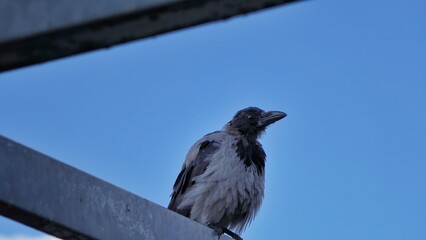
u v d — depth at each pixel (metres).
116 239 4.74
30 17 3.47
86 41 3.53
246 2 3.35
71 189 4.57
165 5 3.34
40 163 4.43
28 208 4.29
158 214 5.14
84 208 4.61
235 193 8.59
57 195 4.47
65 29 3.42
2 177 4.22
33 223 4.41
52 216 4.40
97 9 3.41
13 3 3.51
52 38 3.47
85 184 4.66
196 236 5.44
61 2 3.46
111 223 4.75
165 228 5.17
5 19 3.49
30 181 4.35
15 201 4.23
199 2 3.32
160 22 3.45
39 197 4.37
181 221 5.34
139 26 3.46
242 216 8.82
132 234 4.88
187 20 3.45
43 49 3.54
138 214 4.98
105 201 4.76
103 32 3.47
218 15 3.43
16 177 4.29
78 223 4.54
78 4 3.44
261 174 8.91
